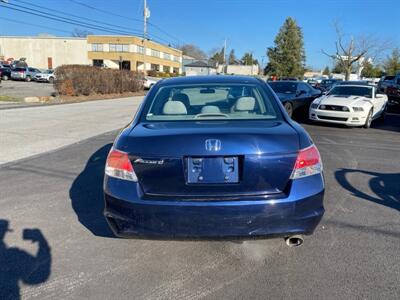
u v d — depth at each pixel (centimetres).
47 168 607
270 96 357
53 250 332
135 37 6431
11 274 294
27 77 4119
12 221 395
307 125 1159
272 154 269
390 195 479
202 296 265
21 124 1102
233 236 271
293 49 8019
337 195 477
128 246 339
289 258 316
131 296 266
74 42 6612
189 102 352
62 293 269
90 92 2408
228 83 378
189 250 332
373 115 1154
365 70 6081
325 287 274
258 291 270
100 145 806
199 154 265
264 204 266
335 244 341
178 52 9169
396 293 267
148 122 318
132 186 273
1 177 556
